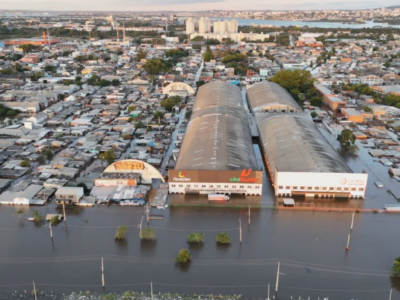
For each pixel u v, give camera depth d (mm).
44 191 103188
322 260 76875
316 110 189750
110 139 144625
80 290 68438
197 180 102562
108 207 97562
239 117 154500
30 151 134250
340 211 95875
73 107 189500
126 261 76500
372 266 75250
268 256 78062
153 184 110625
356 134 153750
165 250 80062
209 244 82188
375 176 117500
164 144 142750
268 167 118562
